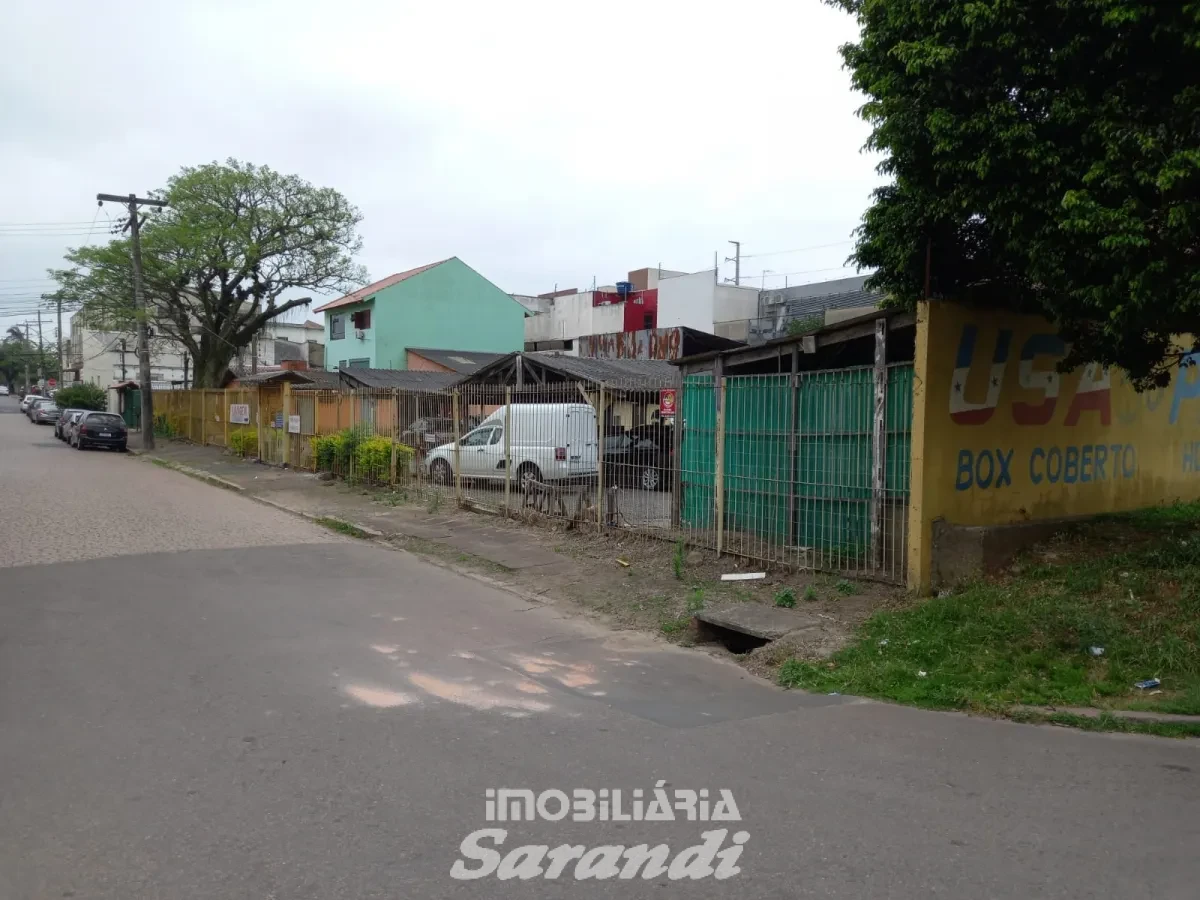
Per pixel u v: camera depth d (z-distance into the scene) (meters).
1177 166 5.74
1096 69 6.50
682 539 10.59
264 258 35.34
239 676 6.20
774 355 9.96
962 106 6.83
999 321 8.52
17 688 5.84
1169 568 7.46
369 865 3.62
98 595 8.63
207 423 33.25
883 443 8.57
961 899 3.40
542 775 4.59
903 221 7.70
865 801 4.30
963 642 6.62
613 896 3.41
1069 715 5.43
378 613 8.29
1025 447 8.95
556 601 9.00
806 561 9.27
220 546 11.78
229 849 3.74
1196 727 5.17
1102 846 3.84
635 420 11.98
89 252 33.19
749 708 5.80
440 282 42.19
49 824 3.95
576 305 45.44
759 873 3.60
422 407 17.36
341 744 4.96
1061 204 6.21
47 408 54.00
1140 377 7.66
